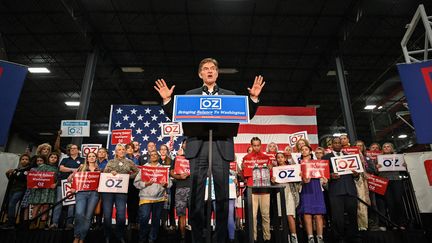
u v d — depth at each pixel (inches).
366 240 200.8
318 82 596.4
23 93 654.5
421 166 214.5
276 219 181.6
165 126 315.3
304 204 194.2
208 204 89.4
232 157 101.4
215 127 95.7
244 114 91.4
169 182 213.8
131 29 458.3
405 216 224.2
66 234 212.4
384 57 509.0
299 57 523.2
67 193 221.0
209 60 111.5
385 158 235.8
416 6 392.2
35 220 225.3
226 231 96.1
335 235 194.1
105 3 409.1
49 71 568.1
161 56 526.0
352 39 461.1
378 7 394.3
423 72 146.3
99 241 214.4
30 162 243.3
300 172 201.9
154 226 199.5
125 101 700.7
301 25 446.0
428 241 195.3
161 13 426.6
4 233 203.3
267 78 590.2
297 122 379.9
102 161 234.2
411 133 490.3
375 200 235.9
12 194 227.0
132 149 256.2
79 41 476.7
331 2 400.8
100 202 242.7
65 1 385.1
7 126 120.1
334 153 226.8
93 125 855.7
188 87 636.7
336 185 200.4
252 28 454.6
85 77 438.0
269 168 218.1
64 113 760.3
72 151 248.1
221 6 413.4
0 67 124.7
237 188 253.4
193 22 443.2
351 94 641.0
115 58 531.8
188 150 102.0
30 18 431.8
